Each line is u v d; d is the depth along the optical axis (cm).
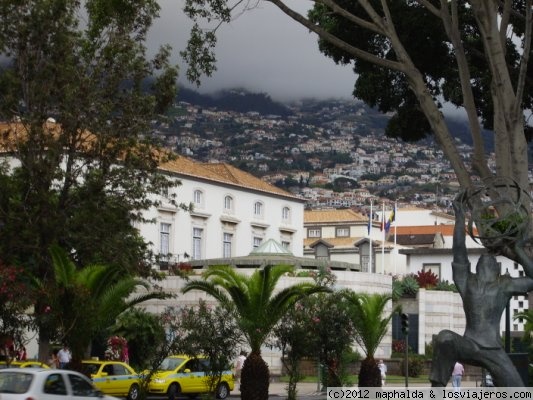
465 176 2427
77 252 4012
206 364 3781
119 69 4000
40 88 3950
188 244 7919
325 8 3069
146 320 4525
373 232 12444
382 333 3578
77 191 4012
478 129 2448
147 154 4097
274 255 6059
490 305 1706
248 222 8600
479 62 3103
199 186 8062
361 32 3067
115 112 4034
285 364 3384
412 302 7362
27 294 2894
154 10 4012
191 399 3991
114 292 2784
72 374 2255
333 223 12612
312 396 4041
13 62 3981
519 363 2356
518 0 2947
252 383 2998
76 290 2725
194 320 3042
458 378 4141
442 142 2469
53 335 2853
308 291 3145
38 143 3962
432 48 3028
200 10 2691
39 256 3866
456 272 1736
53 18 3925
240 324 2986
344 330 3388
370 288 6172
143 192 4100
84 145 4122
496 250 1789
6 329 2939
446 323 7462
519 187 1823
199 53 2705
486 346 1686
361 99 3222
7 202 3947
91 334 2805
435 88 3150
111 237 4019
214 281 3095
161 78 4119
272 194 8906
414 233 12281
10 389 2123
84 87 3941
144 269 4162
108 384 3425
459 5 3055
